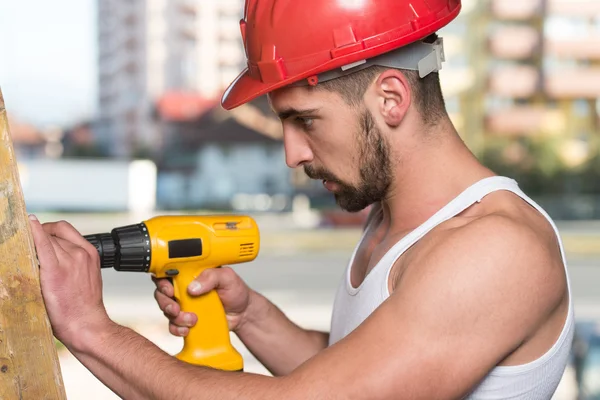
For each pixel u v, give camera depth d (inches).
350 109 48.4
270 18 49.1
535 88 1686.8
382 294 48.2
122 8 2068.2
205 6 2015.3
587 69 1676.9
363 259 56.1
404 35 47.5
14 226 40.1
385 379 41.2
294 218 1043.3
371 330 42.6
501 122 1668.3
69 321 43.7
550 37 1690.5
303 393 41.4
